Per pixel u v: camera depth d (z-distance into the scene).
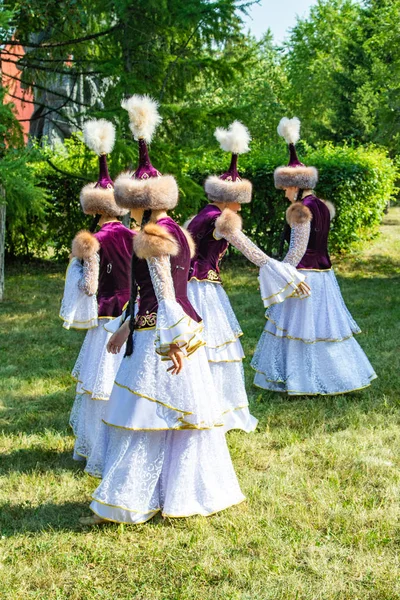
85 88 11.30
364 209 14.34
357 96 25.70
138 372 3.40
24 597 3.02
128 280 4.26
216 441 3.72
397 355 6.86
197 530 3.52
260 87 29.89
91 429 4.34
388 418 5.14
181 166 10.62
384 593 2.97
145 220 3.48
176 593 3.01
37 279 12.09
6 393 5.96
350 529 3.54
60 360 7.04
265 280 4.73
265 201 13.22
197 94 11.45
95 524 3.62
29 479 4.20
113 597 3.01
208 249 4.73
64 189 12.98
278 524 3.60
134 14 9.70
